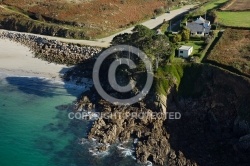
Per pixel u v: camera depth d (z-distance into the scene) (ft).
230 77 267.80
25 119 276.21
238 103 259.80
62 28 410.31
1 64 360.48
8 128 264.31
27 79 337.11
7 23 440.86
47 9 454.81
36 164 228.02
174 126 260.21
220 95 268.82
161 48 301.84
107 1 484.33
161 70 285.02
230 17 392.27
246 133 247.91
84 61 362.53
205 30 348.38
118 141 248.93
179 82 283.38
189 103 276.41
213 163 226.17
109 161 231.09
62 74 346.33
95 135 253.44
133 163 229.04
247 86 257.75
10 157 233.35
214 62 285.64
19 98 306.55
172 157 230.89
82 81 331.57
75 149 241.96
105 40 394.73
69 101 301.63
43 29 417.69
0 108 290.56
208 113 269.64
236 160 226.58
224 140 245.86
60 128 264.93
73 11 448.65
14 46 399.44
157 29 389.19
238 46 312.09
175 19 439.63
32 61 368.68
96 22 430.20
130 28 434.71
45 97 308.19
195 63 286.25
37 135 256.73
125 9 474.08
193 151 236.84
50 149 242.17
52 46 385.29
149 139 245.04
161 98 269.03
